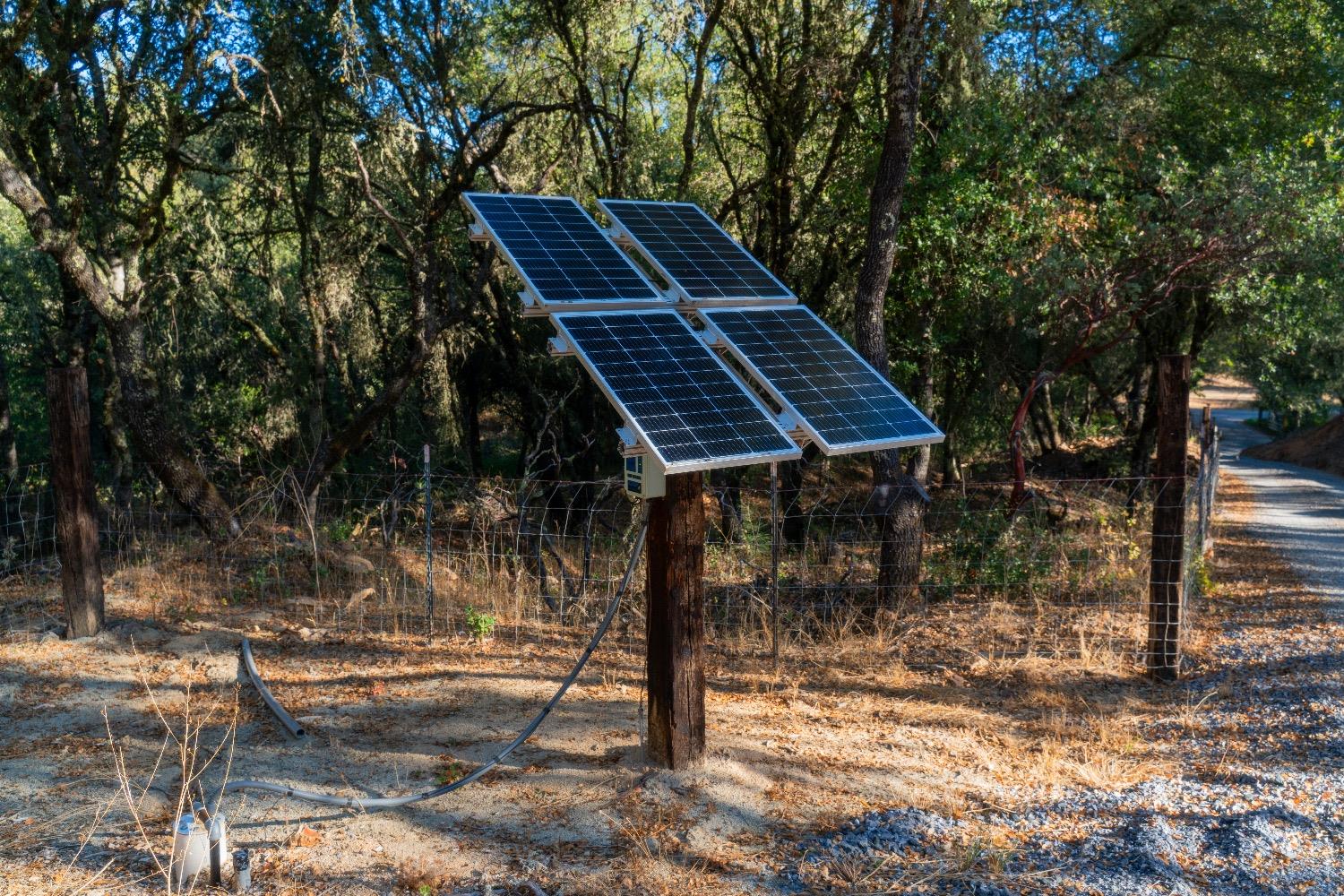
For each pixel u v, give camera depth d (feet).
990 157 48.65
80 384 26.02
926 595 34.71
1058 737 21.67
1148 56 53.67
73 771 18.30
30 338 75.66
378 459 70.49
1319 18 57.82
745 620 31.58
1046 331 55.93
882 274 36.70
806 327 21.26
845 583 34.99
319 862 15.12
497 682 24.26
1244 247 48.44
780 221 55.83
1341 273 54.80
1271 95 56.75
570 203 22.07
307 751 19.66
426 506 28.91
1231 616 32.50
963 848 15.93
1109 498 65.82
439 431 70.08
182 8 39.50
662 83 64.69
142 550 36.76
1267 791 18.31
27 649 25.35
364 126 46.34
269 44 42.70
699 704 18.65
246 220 62.95
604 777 18.35
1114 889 14.43
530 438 67.21
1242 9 52.44
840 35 49.55
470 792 17.76
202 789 17.69
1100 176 52.06
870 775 19.02
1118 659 27.55
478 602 33.17
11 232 71.77
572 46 49.96
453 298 52.54
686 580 18.17
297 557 36.09
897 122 36.01
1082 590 36.24
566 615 32.68
